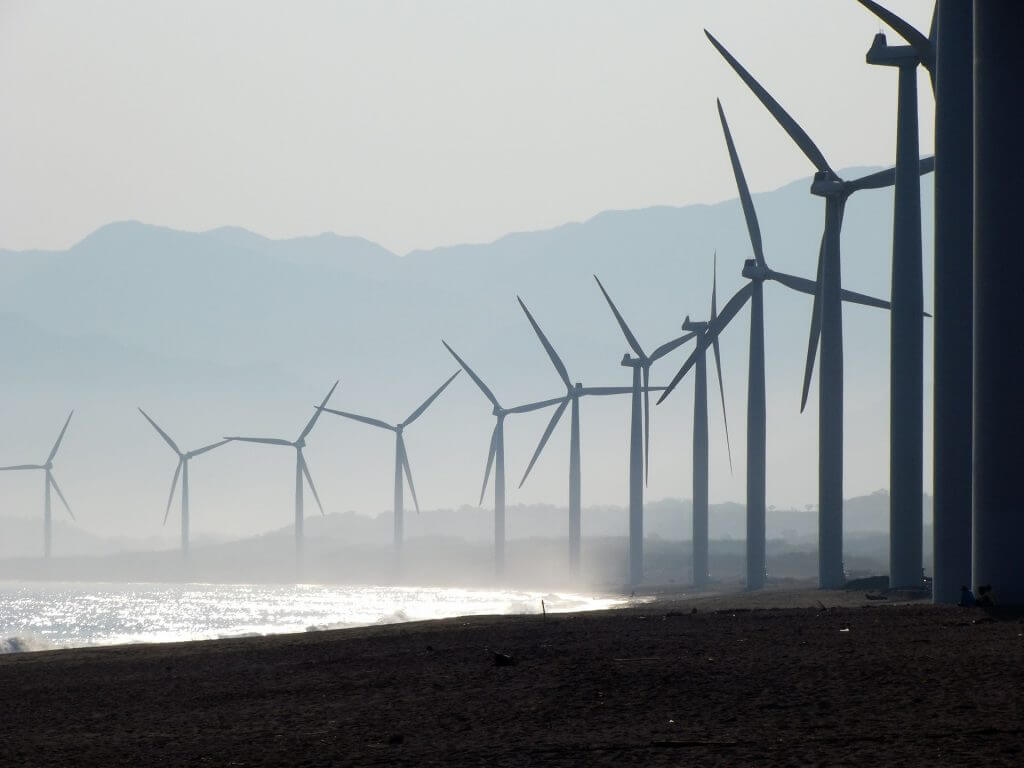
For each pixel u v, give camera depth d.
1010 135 138.75
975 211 142.62
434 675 90.94
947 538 182.38
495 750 57.44
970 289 181.75
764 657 87.00
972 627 108.38
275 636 183.62
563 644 109.06
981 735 53.81
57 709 89.88
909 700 63.94
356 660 111.94
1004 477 138.88
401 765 55.03
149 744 67.19
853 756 50.88
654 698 70.38
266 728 70.44
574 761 53.47
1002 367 138.88
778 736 56.53
